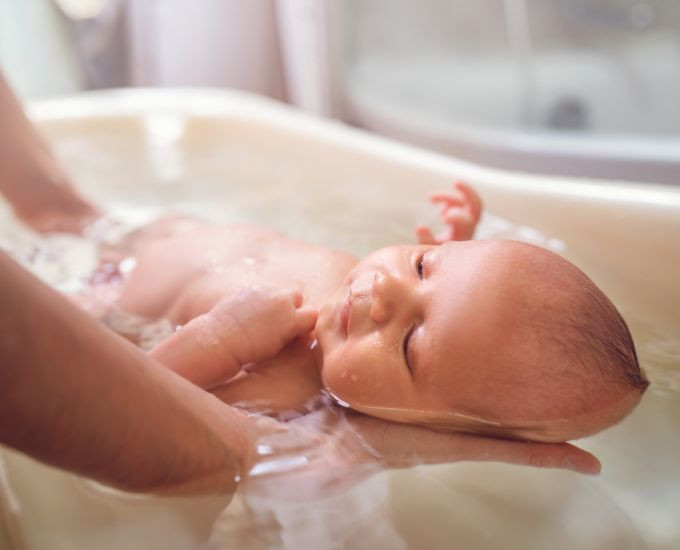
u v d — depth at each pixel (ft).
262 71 8.19
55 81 7.14
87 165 5.18
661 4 8.02
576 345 2.31
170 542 1.88
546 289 2.36
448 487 2.15
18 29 6.86
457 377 2.29
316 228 4.19
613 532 2.04
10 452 2.25
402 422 2.39
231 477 1.94
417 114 7.28
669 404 2.49
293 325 2.65
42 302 1.47
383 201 4.39
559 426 2.30
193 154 5.42
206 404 1.91
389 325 2.41
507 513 2.08
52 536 1.93
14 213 4.20
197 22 7.71
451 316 2.33
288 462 2.10
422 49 8.50
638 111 8.11
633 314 3.10
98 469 1.60
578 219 3.65
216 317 2.63
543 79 8.34
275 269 3.16
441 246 2.62
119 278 3.62
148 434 1.64
